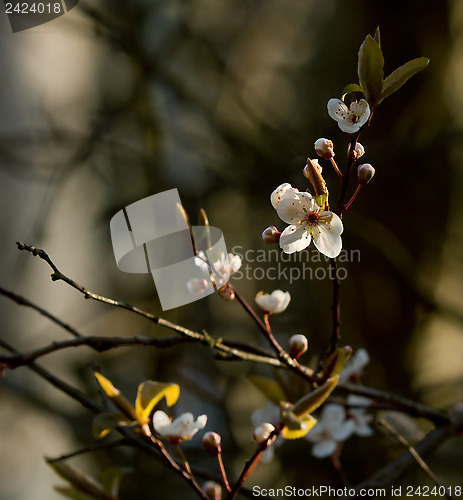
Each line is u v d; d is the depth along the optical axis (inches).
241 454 55.7
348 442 51.1
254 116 65.5
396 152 57.4
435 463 51.3
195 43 72.2
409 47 59.4
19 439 72.9
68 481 35.4
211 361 61.1
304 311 60.1
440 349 66.7
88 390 55.7
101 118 65.2
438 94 60.7
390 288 58.2
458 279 64.8
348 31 63.6
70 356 66.5
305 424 33.2
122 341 35.3
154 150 65.2
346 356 35.1
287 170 60.1
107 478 35.5
